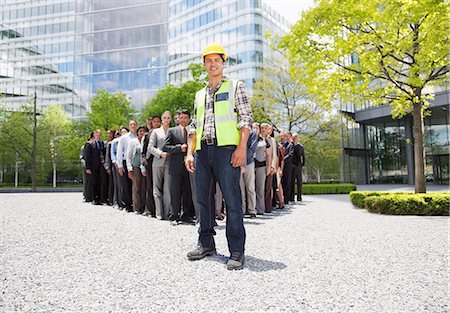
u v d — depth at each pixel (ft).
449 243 13.85
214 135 11.21
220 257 11.55
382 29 29.17
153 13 155.33
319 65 33.06
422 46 28.84
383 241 14.37
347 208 31.60
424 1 25.39
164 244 13.66
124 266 10.25
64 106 165.07
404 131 109.40
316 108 71.51
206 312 6.67
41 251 12.33
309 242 14.14
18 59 173.99
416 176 30.53
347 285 8.40
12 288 8.21
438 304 7.11
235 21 123.13
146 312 6.69
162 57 152.15
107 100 104.99
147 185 24.27
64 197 52.54
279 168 31.50
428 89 53.93
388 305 7.06
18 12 177.27
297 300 7.34
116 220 21.61
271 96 74.02
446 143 93.86
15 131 117.39
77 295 7.70
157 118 24.45
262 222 20.90
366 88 31.91
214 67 11.65
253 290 8.02
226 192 10.85
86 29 163.94
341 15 29.91
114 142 30.53
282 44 35.32
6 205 33.96
